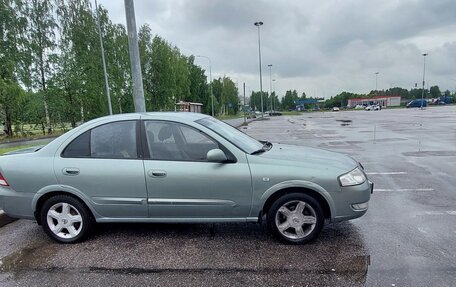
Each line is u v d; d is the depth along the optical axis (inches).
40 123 1245.7
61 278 124.1
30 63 1139.9
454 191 226.5
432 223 168.2
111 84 1306.6
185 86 2107.5
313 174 141.9
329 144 512.7
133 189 148.9
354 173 147.5
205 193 145.9
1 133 1336.1
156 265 132.3
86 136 156.8
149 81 1716.3
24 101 1146.7
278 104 5167.3
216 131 156.6
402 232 157.6
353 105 4471.0
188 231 167.2
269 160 147.0
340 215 144.3
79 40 1213.1
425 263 126.6
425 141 510.3
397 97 4082.2
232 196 145.3
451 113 1581.0
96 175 150.2
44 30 1179.3
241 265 130.3
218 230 167.5
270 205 148.5
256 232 163.5
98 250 148.3
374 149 439.8
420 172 287.9
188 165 146.6
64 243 156.7
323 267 126.3
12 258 142.6
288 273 122.8
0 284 121.0
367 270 122.6
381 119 1268.5
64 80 1203.9
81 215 154.9
